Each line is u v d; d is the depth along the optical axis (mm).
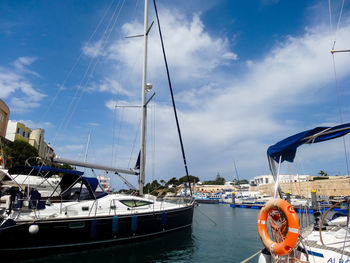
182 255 7969
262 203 34594
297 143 4641
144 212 9109
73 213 7863
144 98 12250
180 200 12227
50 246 7047
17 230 6574
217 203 44344
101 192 9117
